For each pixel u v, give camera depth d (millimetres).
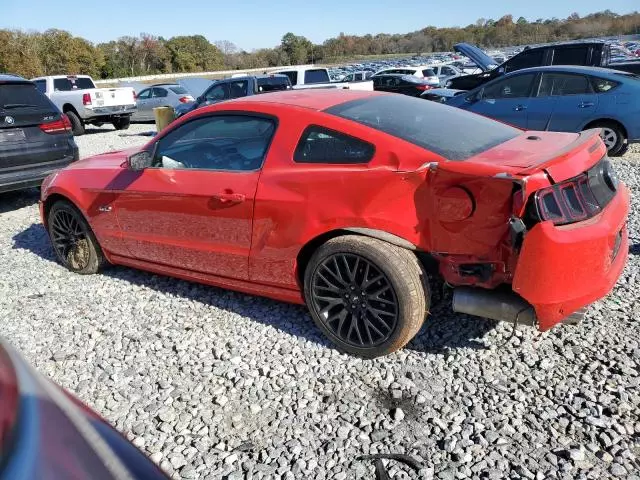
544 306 2652
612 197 2988
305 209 3213
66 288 4629
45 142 7141
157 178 3951
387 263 2965
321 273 3258
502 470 2365
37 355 3562
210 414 2859
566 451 2439
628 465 2350
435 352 3268
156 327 3822
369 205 3008
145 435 2736
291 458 2520
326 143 3230
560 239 2549
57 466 1177
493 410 2742
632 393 2787
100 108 16172
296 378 3115
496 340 3338
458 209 2742
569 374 2973
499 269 2791
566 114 8805
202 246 3801
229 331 3693
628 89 8336
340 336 3305
